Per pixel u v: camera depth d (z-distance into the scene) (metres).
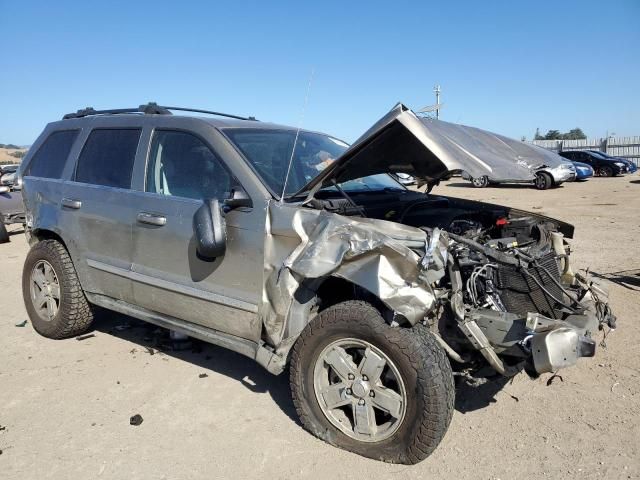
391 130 3.03
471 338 2.95
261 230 3.33
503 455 3.14
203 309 3.70
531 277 3.19
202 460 3.12
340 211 3.40
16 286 7.04
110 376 4.18
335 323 3.06
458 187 23.14
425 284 2.83
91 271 4.48
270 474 2.99
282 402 3.77
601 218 12.25
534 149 3.94
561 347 2.72
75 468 3.04
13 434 3.37
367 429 3.07
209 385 4.02
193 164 3.85
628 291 6.11
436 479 2.93
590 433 3.34
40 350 4.70
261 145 3.88
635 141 36.41
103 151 4.51
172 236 3.78
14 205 11.06
